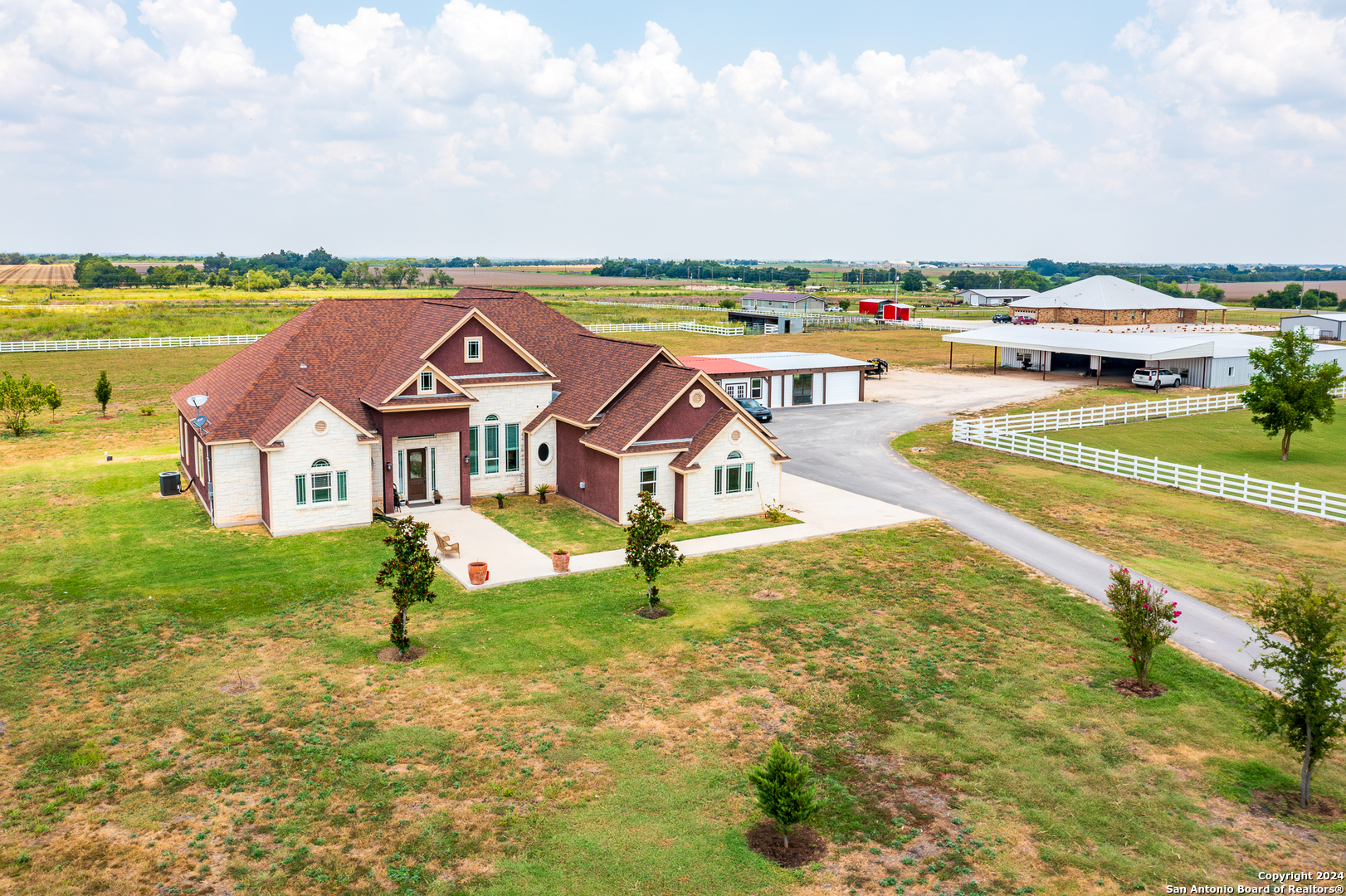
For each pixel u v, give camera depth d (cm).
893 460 4988
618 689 2248
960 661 2423
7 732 1994
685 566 3192
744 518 3844
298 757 1903
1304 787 1780
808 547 3419
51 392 5494
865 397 7281
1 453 4841
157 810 1712
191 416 3872
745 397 6706
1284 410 4862
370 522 3672
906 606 2808
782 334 12200
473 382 3997
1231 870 1572
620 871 1552
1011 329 9612
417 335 4091
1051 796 1805
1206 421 6156
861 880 1538
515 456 4212
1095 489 4344
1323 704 1734
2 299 17800
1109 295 13300
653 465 3722
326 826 1669
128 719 2058
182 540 3388
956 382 8281
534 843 1627
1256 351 5041
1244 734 2047
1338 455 5078
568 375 4400
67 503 3872
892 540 3491
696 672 2347
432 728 2034
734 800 1775
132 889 1489
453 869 1549
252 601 2803
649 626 2641
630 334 11388
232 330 11331
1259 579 3048
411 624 2644
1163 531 3647
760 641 2542
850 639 2562
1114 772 1891
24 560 3138
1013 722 2100
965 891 1515
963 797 1797
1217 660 2412
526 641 2527
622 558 3272
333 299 4278
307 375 3897
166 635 2534
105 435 5378
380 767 1870
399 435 3791
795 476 4603
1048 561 3238
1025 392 7594
